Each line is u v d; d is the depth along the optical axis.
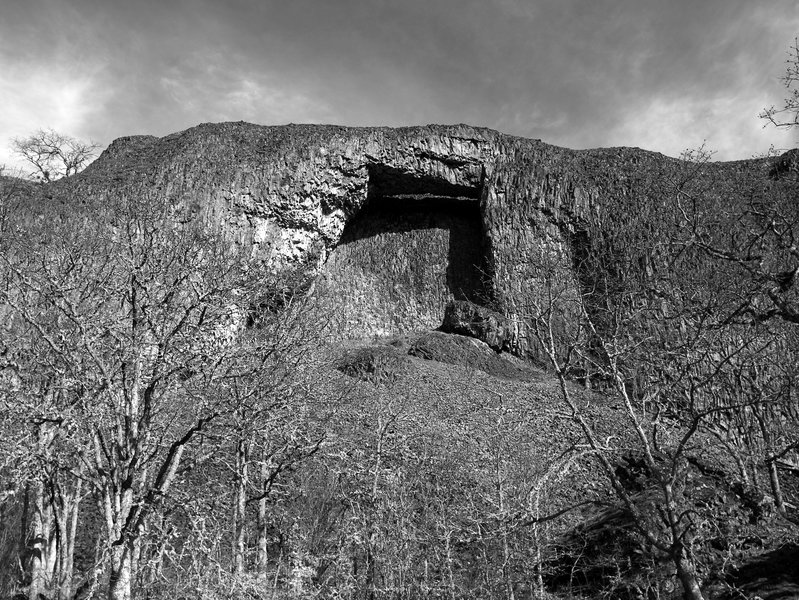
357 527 10.79
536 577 11.22
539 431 15.51
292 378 10.91
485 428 19.80
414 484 13.52
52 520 10.90
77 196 31.58
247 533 11.74
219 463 10.15
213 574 8.56
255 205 42.25
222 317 10.03
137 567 8.03
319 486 12.30
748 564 9.17
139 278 8.96
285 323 11.30
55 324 9.04
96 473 8.30
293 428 10.61
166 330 8.98
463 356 35.44
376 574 10.77
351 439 13.47
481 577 11.15
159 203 11.77
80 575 11.10
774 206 12.94
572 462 8.85
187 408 10.21
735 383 11.28
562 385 9.20
